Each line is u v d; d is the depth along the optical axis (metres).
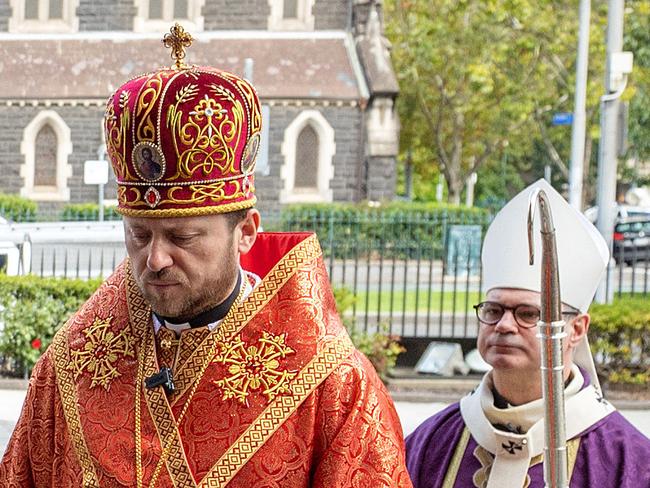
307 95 34.88
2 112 36.41
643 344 10.27
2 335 10.50
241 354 2.69
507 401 3.41
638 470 3.21
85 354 2.80
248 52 36.22
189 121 2.54
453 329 11.58
